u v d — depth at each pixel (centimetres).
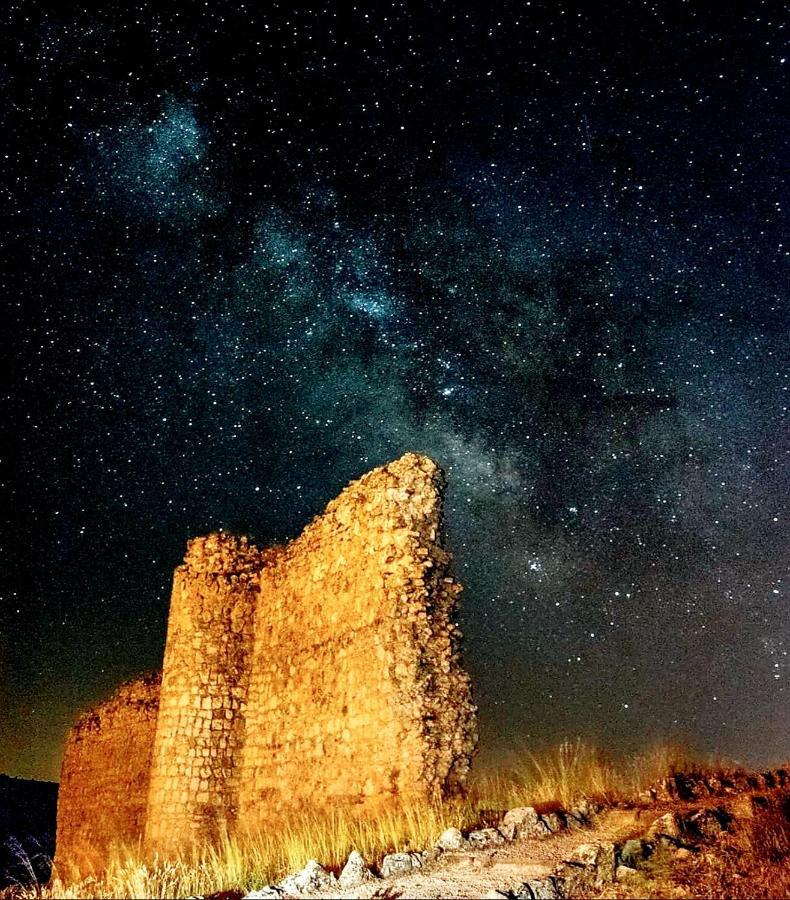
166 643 1434
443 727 941
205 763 1304
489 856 657
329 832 863
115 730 1773
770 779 821
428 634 992
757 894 555
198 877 727
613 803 786
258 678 1334
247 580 1418
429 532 1067
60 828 1848
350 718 1050
